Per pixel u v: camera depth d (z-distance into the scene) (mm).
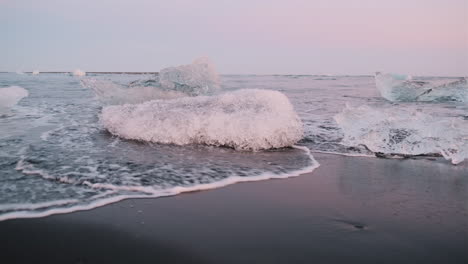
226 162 3604
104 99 8812
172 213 2293
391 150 4145
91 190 2650
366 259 1757
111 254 1777
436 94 10477
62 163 3342
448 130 4191
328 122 6180
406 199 2641
